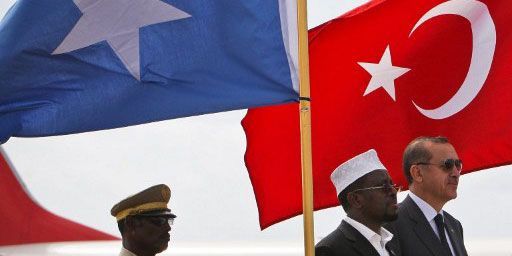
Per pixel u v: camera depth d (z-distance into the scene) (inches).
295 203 706.2
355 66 709.3
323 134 708.7
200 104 592.7
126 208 574.6
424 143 649.6
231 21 595.2
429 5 712.4
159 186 577.3
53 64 595.2
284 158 703.1
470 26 715.4
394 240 637.9
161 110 594.6
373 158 607.8
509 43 716.7
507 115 714.2
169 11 595.2
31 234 1569.9
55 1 591.2
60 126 598.2
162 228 574.9
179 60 595.2
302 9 596.4
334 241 605.0
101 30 594.6
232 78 595.5
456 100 714.2
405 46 711.1
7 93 593.9
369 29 709.9
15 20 590.9
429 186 644.7
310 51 708.0
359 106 709.3
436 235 645.9
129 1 593.9
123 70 596.1
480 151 714.8
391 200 604.1
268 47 593.9
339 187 612.7
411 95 711.1
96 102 596.4
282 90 593.9
